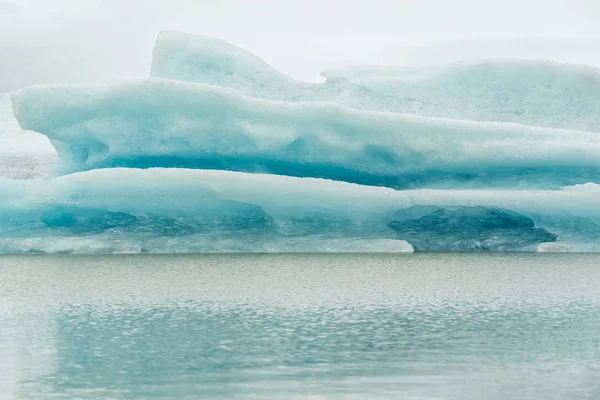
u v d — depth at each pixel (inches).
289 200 1690.5
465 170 1809.8
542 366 785.6
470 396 687.7
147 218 1729.8
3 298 1187.3
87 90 1740.9
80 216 1744.6
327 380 735.1
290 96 2076.8
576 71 2121.1
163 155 1777.8
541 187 1850.4
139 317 1039.6
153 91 1712.6
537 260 1649.9
